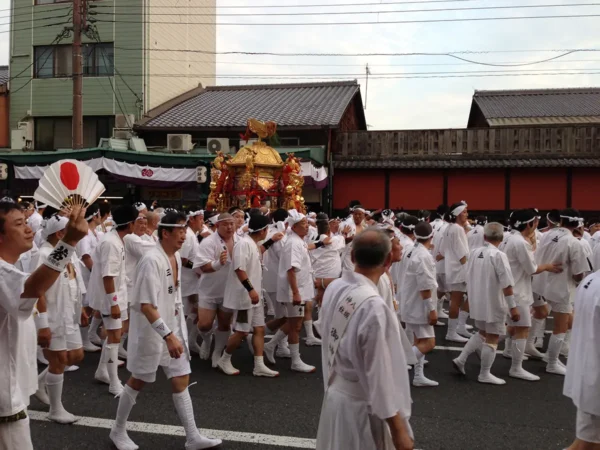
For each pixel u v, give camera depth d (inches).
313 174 707.4
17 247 116.5
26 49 966.4
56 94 959.0
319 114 868.6
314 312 438.0
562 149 798.5
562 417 217.6
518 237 274.2
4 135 978.1
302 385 255.8
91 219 310.8
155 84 973.8
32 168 683.4
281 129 824.9
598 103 950.4
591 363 139.3
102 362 251.4
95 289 250.5
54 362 203.8
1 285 108.6
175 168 668.1
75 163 117.2
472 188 808.3
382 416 104.7
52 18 953.5
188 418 180.2
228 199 589.6
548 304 313.1
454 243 351.3
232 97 1055.0
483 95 1052.5
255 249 267.7
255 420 209.5
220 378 266.8
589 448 142.9
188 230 321.4
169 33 1026.1
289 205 578.6
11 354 115.3
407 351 120.6
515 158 800.9
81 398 234.4
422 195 825.5
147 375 179.6
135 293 177.2
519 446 189.5
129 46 940.0
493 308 257.1
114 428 184.7
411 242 297.0
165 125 861.8
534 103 974.4
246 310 265.4
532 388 256.1
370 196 841.5
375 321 106.9
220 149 781.9
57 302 203.6
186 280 313.4
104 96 946.1
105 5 941.2
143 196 836.0
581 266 276.1
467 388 255.4
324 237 348.5
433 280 252.5
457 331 364.2
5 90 978.1
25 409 120.0
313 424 205.5
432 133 834.8
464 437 196.7
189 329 316.8
